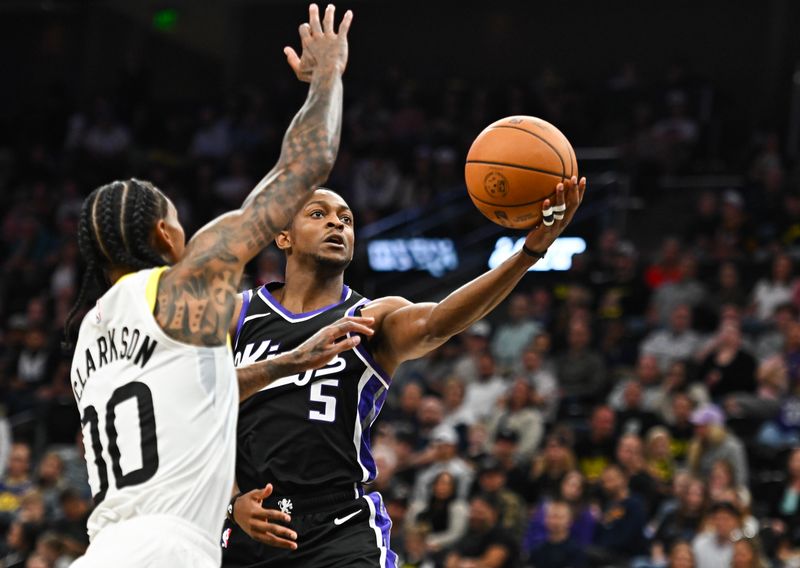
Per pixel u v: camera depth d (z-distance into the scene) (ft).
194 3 94.48
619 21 82.74
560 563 34.35
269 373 13.15
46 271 66.18
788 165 65.21
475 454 41.24
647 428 40.68
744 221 57.98
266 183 12.07
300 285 16.01
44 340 56.65
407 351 15.29
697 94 71.92
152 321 11.53
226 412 11.63
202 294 11.64
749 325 47.37
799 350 43.27
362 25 89.15
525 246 14.48
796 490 36.70
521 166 14.58
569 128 70.74
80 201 72.28
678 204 64.69
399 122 73.92
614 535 35.22
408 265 63.05
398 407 47.34
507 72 85.61
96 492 11.59
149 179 74.08
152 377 11.49
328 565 14.94
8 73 94.84
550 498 37.70
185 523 11.23
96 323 11.95
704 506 34.58
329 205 16.08
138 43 95.50
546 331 52.11
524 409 42.93
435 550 35.76
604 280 56.24
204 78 95.96
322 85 12.53
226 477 11.55
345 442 15.30
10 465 43.11
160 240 12.22
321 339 13.35
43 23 94.53
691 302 50.03
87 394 11.89
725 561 32.40
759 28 79.00
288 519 14.24
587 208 63.82
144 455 11.35
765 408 41.47
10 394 53.57
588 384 46.16
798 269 54.19
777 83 76.59
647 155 66.90
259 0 92.27
